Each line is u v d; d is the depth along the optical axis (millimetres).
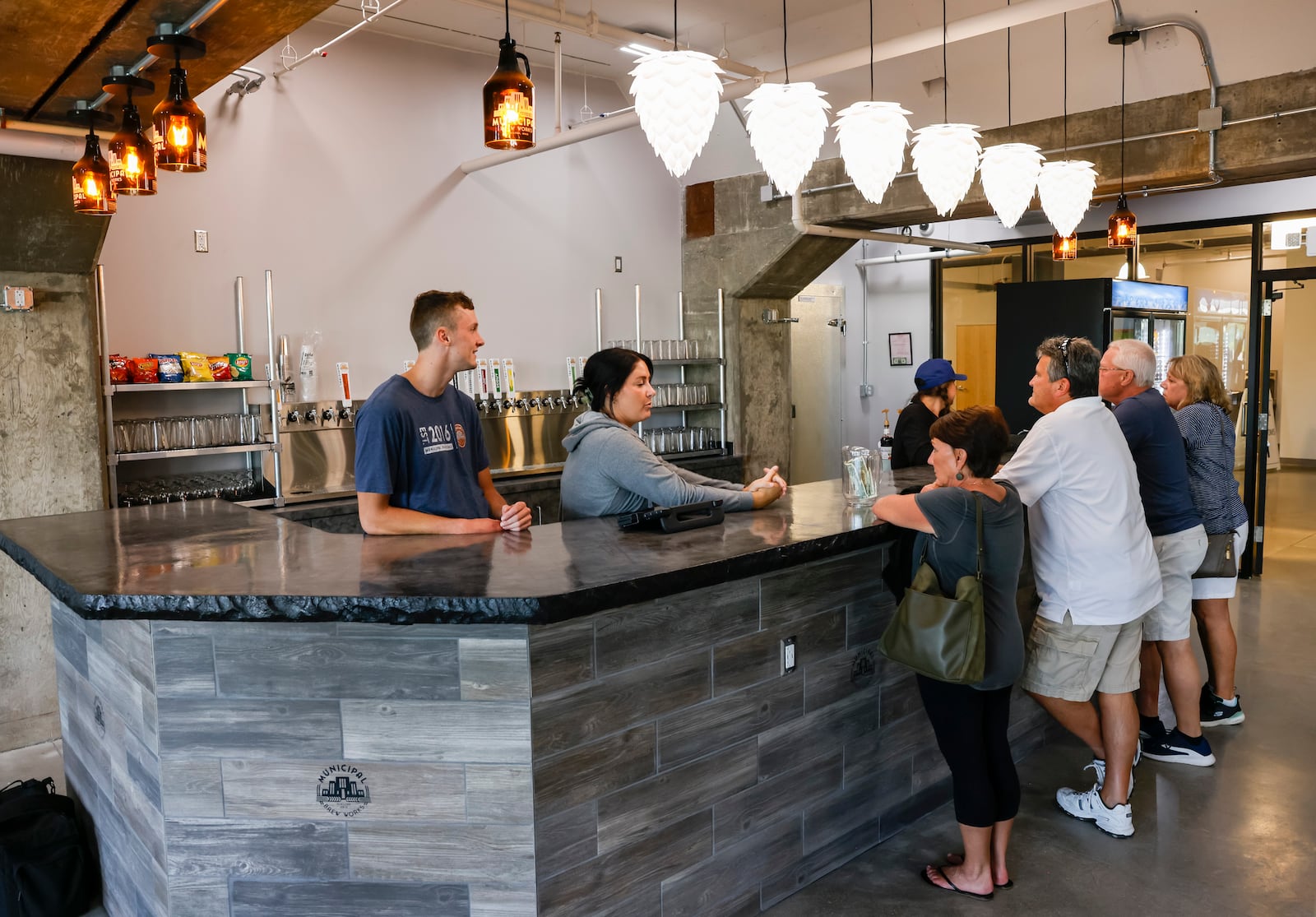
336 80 5562
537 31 5871
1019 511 2578
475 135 6270
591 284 7004
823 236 6801
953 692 2598
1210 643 3988
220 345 5141
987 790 2648
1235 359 6844
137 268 4820
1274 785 3422
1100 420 2887
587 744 2217
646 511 2752
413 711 2135
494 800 2127
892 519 2576
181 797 2229
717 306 7453
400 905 2188
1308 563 7113
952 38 4625
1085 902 2682
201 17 2660
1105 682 3020
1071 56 5852
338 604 1985
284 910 2229
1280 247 6535
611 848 2289
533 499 6109
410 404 2875
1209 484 3869
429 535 2730
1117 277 7496
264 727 2189
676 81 2387
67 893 2738
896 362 8773
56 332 4102
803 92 2619
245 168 5195
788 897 2762
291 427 5164
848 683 2934
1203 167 5156
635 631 2299
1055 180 3650
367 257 5738
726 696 2545
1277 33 5070
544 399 6371
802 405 8641
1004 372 6387
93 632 2670
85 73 3129
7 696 4117
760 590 2621
